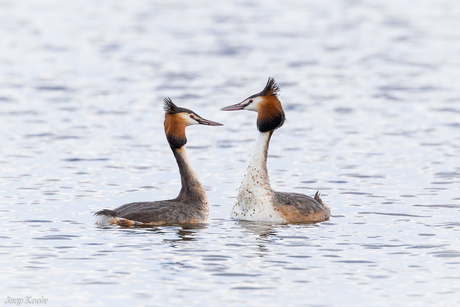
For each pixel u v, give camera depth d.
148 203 13.73
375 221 13.78
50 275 10.41
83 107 27.92
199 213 13.87
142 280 10.24
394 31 52.19
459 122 25.22
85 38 48.44
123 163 19.17
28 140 21.92
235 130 24.31
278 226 13.47
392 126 24.67
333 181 17.44
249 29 52.88
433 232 12.87
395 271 10.70
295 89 32.53
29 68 37.66
